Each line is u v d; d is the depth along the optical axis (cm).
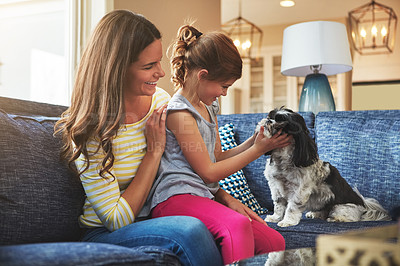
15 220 111
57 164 131
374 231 72
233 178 207
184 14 331
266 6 623
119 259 92
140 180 128
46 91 286
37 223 117
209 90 143
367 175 195
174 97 144
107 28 126
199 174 137
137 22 127
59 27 282
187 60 144
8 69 296
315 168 179
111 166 121
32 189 118
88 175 123
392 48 638
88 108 123
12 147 119
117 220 120
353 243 66
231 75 141
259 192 220
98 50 125
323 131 213
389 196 187
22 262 79
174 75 148
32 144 127
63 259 84
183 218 114
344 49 286
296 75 325
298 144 170
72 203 130
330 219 180
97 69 124
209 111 155
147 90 131
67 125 127
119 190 127
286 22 702
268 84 713
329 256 67
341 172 202
